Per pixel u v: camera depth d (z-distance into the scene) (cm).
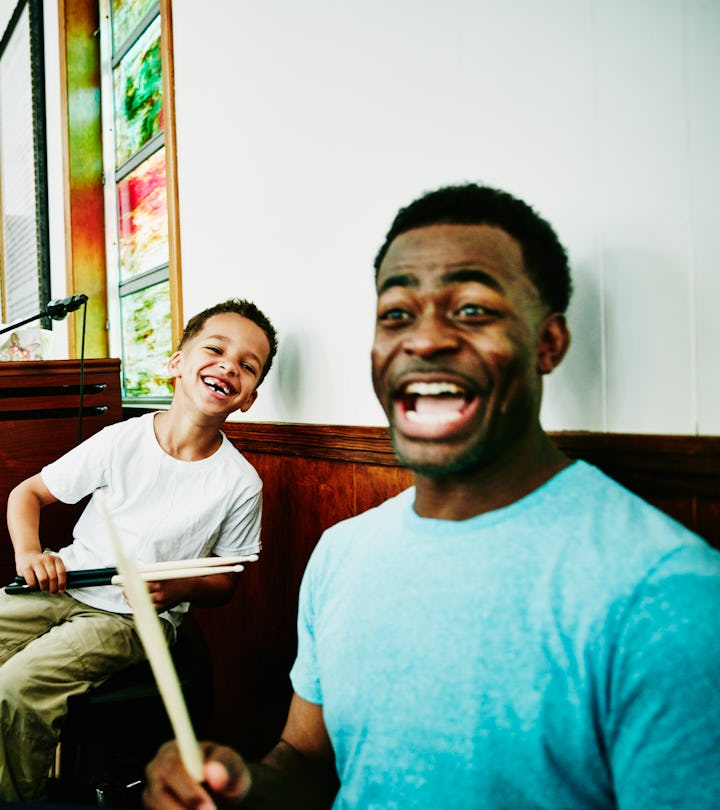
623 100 84
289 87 149
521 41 96
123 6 290
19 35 385
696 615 46
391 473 123
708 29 75
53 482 142
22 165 394
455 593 59
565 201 91
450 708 56
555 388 93
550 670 52
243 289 174
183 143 202
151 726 124
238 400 140
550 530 58
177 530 136
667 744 45
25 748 117
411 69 116
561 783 52
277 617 163
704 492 76
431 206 67
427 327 63
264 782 68
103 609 134
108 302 321
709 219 76
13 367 187
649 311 82
